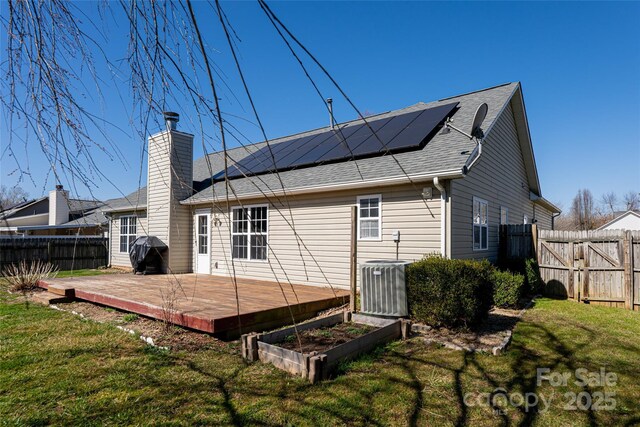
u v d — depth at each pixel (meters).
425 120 9.60
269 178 10.40
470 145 7.61
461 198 7.65
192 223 12.14
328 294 7.43
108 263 16.09
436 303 5.25
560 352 4.51
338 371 3.82
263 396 3.28
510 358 4.27
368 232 8.12
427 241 7.29
